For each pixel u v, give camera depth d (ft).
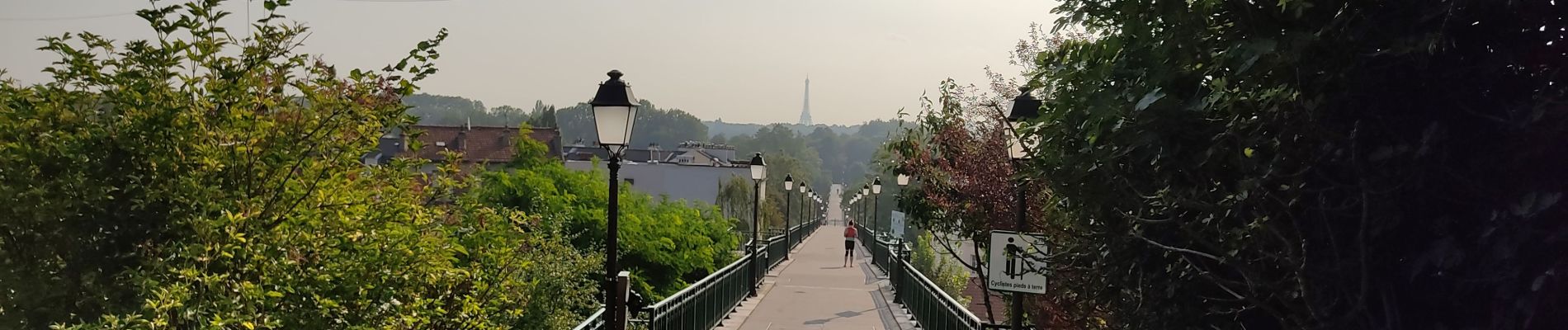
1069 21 16.31
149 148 17.71
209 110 18.76
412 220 20.77
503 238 23.94
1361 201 11.64
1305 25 12.89
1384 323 12.03
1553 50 10.94
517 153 72.69
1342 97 11.78
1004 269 29.78
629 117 28.60
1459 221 11.39
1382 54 11.28
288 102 19.52
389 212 20.33
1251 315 14.58
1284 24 13.20
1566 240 9.68
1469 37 11.48
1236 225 13.52
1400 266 11.88
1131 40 15.28
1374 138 11.88
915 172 41.06
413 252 20.77
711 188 206.18
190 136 18.03
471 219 23.68
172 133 17.89
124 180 17.60
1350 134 11.80
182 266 17.34
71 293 17.28
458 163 22.80
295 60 19.40
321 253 19.71
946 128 40.29
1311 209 12.14
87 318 17.48
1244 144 12.94
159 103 17.78
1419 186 11.13
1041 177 18.17
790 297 74.28
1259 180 12.05
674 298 39.52
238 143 18.63
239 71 18.53
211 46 18.31
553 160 73.97
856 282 89.30
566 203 68.85
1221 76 13.96
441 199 22.95
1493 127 11.07
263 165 19.08
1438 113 11.57
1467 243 11.06
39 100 17.57
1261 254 12.54
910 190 42.60
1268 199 12.39
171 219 17.76
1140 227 14.96
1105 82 15.51
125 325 15.64
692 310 44.47
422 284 21.80
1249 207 13.12
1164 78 14.10
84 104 18.10
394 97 20.74
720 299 55.62
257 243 18.48
